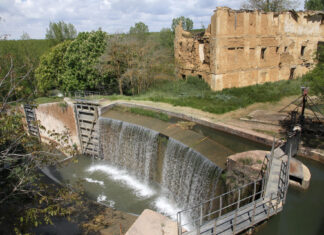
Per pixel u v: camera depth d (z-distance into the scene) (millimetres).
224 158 14742
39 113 30234
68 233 14383
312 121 18562
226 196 12984
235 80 29688
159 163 19531
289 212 11453
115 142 23766
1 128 11000
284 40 32875
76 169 23969
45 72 36594
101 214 16359
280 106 23438
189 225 15062
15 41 43188
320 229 10547
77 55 31859
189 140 17625
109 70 31172
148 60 32531
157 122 21609
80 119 26891
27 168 11484
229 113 21859
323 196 12281
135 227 10477
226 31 27156
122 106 26109
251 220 9133
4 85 12930
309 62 36188
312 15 34469
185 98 26656
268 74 32469
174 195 17969
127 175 22266
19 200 11844
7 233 11742
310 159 14867
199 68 31453
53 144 13734
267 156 12383
